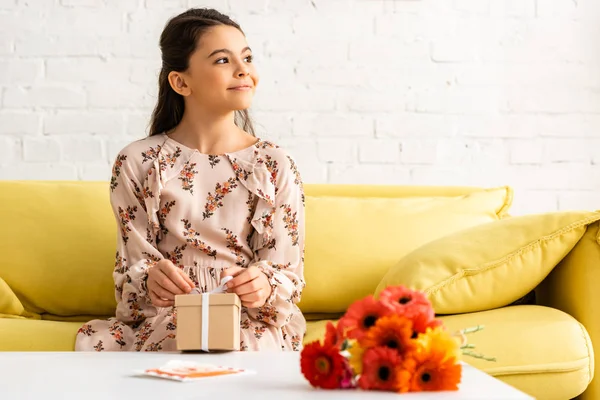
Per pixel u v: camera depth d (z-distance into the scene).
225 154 1.81
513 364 1.49
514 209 2.62
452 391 0.89
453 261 1.71
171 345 1.58
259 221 1.75
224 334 1.27
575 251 1.71
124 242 1.76
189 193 1.76
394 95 2.62
